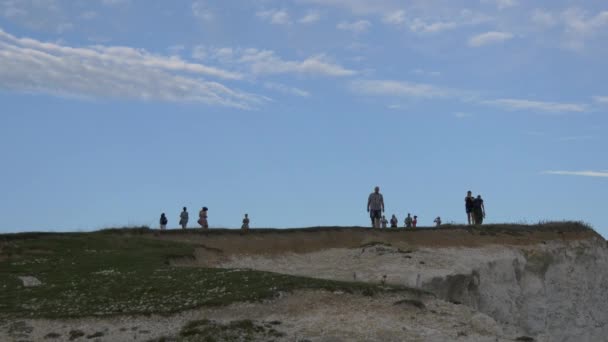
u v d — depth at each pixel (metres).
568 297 39.66
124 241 34.28
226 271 26.92
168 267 28.48
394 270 31.47
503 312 34.94
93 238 34.19
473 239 39.78
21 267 28.77
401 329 21.42
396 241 38.25
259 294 23.20
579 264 41.62
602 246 44.09
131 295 23.92
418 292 25.17
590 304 40.50
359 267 32.47
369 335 20.77
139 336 20.55
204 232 37.03
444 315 23.55
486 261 36.03
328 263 34.12
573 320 39.03
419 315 23.11
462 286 32.28
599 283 42.00
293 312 22.66
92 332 20.94
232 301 22.64
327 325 21.48
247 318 22.05
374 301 23.80
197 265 31.86
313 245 36.91
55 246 32.47
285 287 23.94
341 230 38.66
